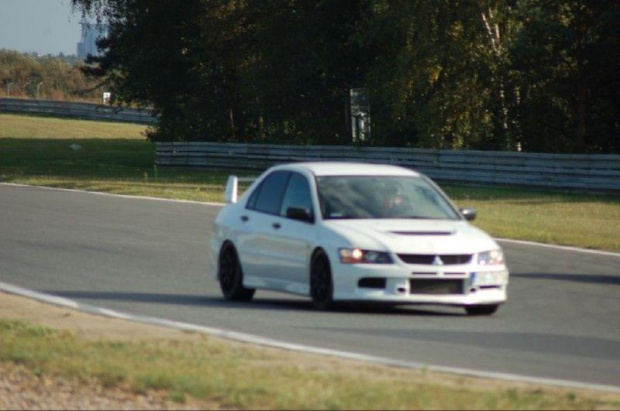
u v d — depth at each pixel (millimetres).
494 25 104438
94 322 30594
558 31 99125
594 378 25141
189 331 28812
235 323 31219
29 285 39469
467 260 32625
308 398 19734
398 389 20672
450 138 106188
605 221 67000
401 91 104938
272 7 121875
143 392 20641
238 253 36625
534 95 105188
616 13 96875
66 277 42031
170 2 132000
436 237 32812
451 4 103438
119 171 117312
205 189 91000
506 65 102375
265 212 36219
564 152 105188
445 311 35250
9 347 24906
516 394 20656
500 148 106562
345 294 32375
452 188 90375
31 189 90625
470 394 20500
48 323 30203
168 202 79125
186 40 132750
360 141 113250
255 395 20016
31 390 21062
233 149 118688
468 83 104000
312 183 35000
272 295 38750
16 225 62000
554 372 25578
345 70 121250
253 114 129625
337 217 33906
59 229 60156
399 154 100438
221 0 125688
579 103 103750
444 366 25250
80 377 21812
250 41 127312
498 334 30891
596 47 99188
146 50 134875
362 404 19328
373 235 32656
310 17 119875
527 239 58781
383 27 105812
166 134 135875
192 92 135500
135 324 30234
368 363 24500
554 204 76562
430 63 103500
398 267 32062
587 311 36500
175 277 42750
